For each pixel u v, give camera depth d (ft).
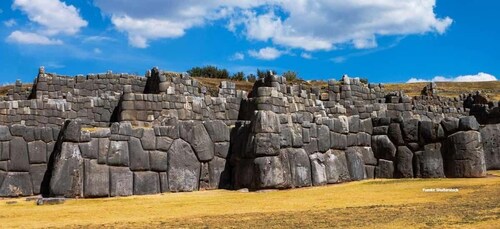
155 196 54.54
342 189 58.49
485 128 76.23
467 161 65.82
